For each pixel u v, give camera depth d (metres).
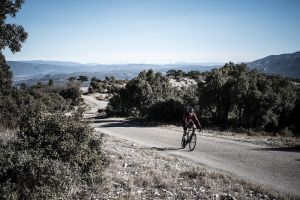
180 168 10.98
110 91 135.12
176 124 30.12
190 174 9.73
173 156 13.66
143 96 42.84
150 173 9.70
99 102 105.56
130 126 30.16
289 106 26.78
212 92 28.66
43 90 138.88
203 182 8.90
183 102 34.50
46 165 6.65
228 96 27.61
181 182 8.97
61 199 6.52
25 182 6.38
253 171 10.69
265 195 7.89
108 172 9.33
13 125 18.41
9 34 21.41
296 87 29.83
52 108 9.57
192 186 8.55
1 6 20.19
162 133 23.55
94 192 7.53
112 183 8.41
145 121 34.47
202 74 128.38
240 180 9.23
